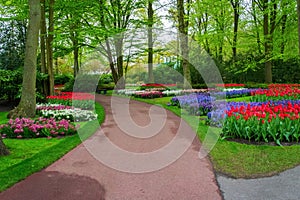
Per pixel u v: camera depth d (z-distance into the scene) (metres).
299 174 3.70
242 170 3.92
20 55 16.34
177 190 3.35
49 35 12.71
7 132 6.11
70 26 14.83
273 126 5.13
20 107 8.17
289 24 18.31
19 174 3.82
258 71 19.19
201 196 3.18
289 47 19.22
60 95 12.35
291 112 5.85
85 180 3.67
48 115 8.05
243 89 14.10
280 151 4.64
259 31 20.12
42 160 4.40
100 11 16.81
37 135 6.09
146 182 3.60
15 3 12.34
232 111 5.70
